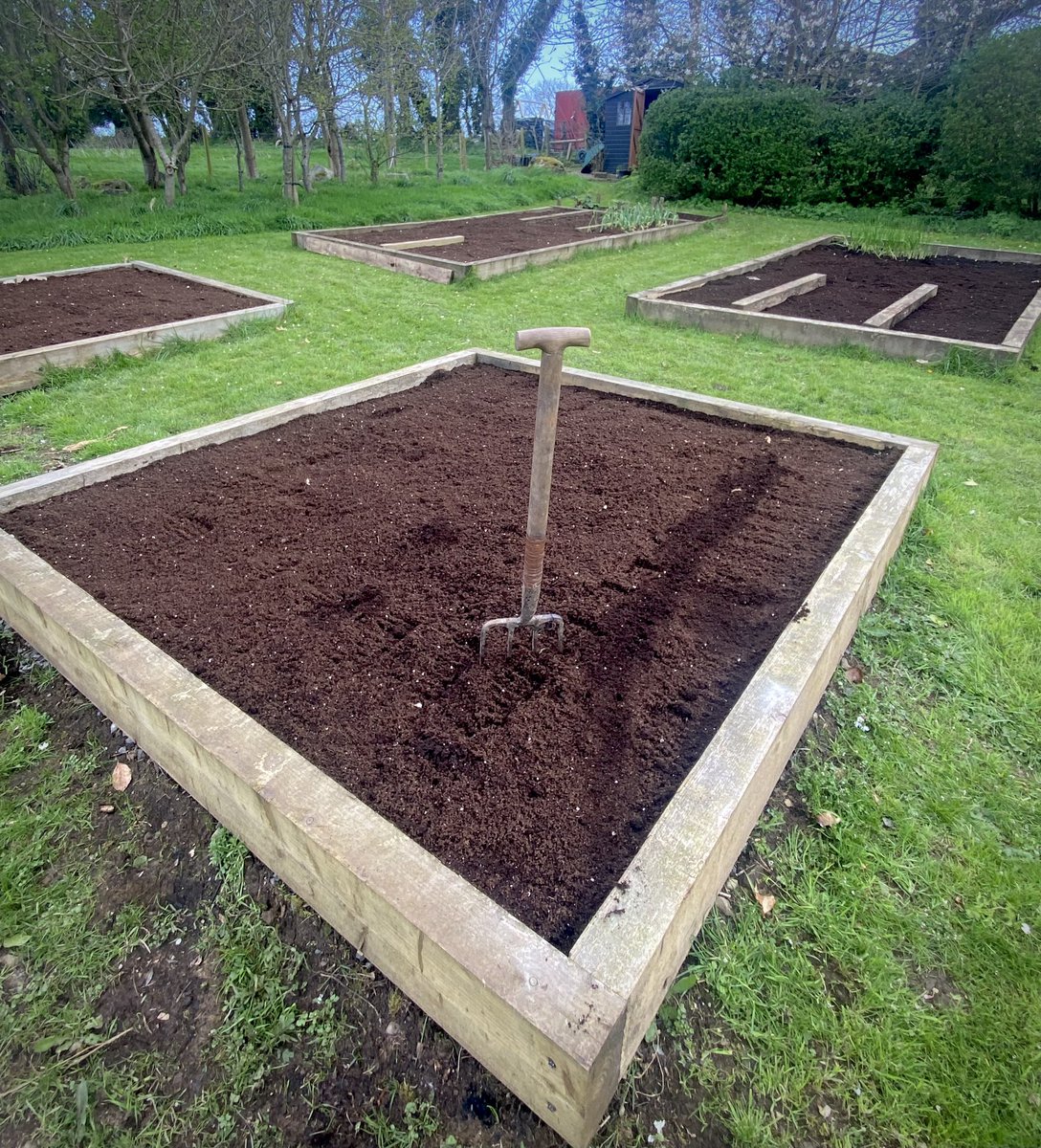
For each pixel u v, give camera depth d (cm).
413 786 176
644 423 396
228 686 205
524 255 895
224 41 1136
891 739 231
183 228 1086
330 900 164
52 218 1089
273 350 579
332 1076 154
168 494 311
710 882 162
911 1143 142
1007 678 256
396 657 217
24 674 256
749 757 173
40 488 303
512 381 462
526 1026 121
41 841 201
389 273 874
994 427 464
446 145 2544
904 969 170
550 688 206
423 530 284
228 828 197
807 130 1411
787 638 217
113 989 170
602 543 279
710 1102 148
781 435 387
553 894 153
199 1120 149
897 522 292
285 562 264
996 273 898
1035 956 172
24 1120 149
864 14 1495
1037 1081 151
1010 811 208
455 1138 143
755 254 1038
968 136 1238
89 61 1101
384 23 1389
